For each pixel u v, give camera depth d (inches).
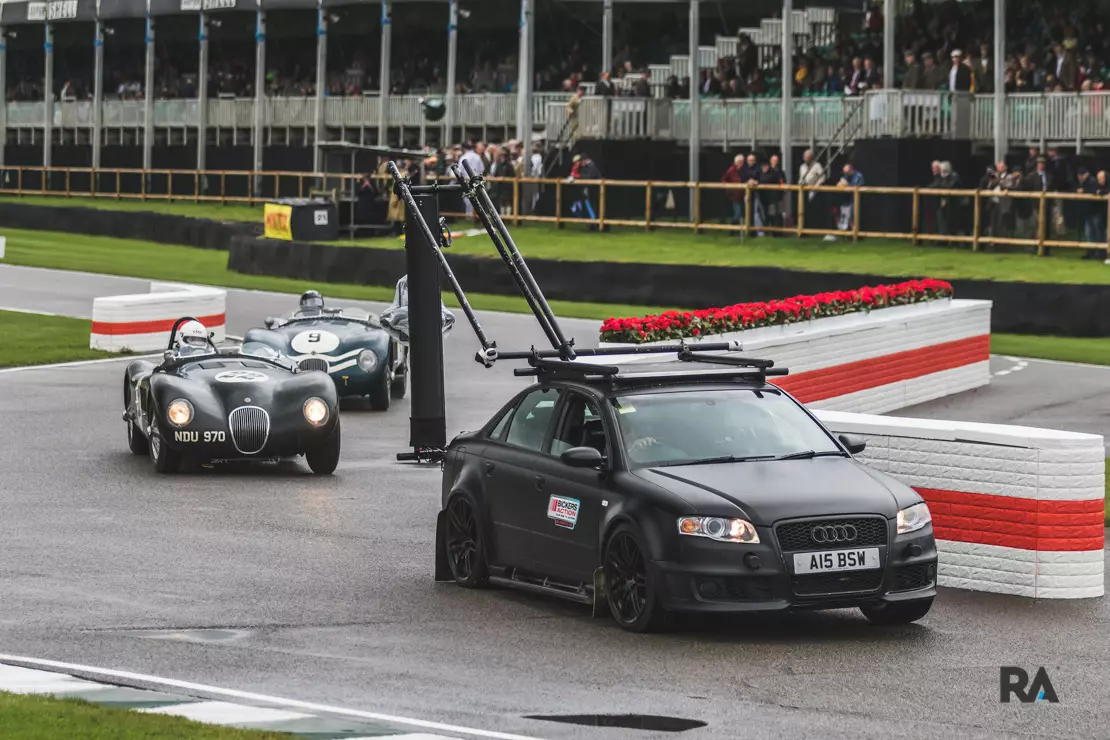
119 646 839.1
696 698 745.6
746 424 932.0
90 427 1713.8
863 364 1867.6
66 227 4729.3
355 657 821.9
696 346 1023.0
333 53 5014.8
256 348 1622.8
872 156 3398.1
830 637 876.6
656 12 4276.6
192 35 5251.0
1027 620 933.8
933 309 2047.2
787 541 844.0
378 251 3302.2
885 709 730.8
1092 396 2036.2
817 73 3661.4
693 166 3693.4
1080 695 762.2
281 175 4717.0
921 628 904.9
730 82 3774.6
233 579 1016.9
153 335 2415.1
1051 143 3282.5
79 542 1127.0
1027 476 994.7
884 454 1045.8
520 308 2935.5
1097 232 2955.2
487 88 4441.4
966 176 3430.1
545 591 950.4
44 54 6053.2
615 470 898.1
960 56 3395.7
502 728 690.2
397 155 2506.2
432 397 1285.7
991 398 2031.3
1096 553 999.6
